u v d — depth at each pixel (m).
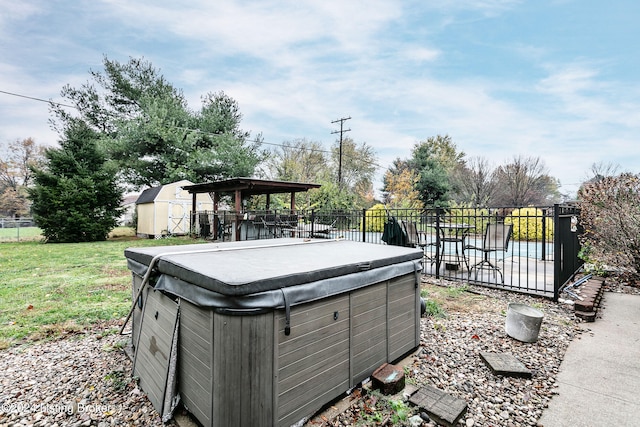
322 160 28.66
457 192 24.88
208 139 18.14
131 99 18.09
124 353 2.95
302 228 11.00
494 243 5.68
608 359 2.85
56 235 12.83
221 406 1.70
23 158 26.36
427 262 7.40
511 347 3.08
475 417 2.07
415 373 2.58
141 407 2.15
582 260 6.28
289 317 1.81
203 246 3.23
